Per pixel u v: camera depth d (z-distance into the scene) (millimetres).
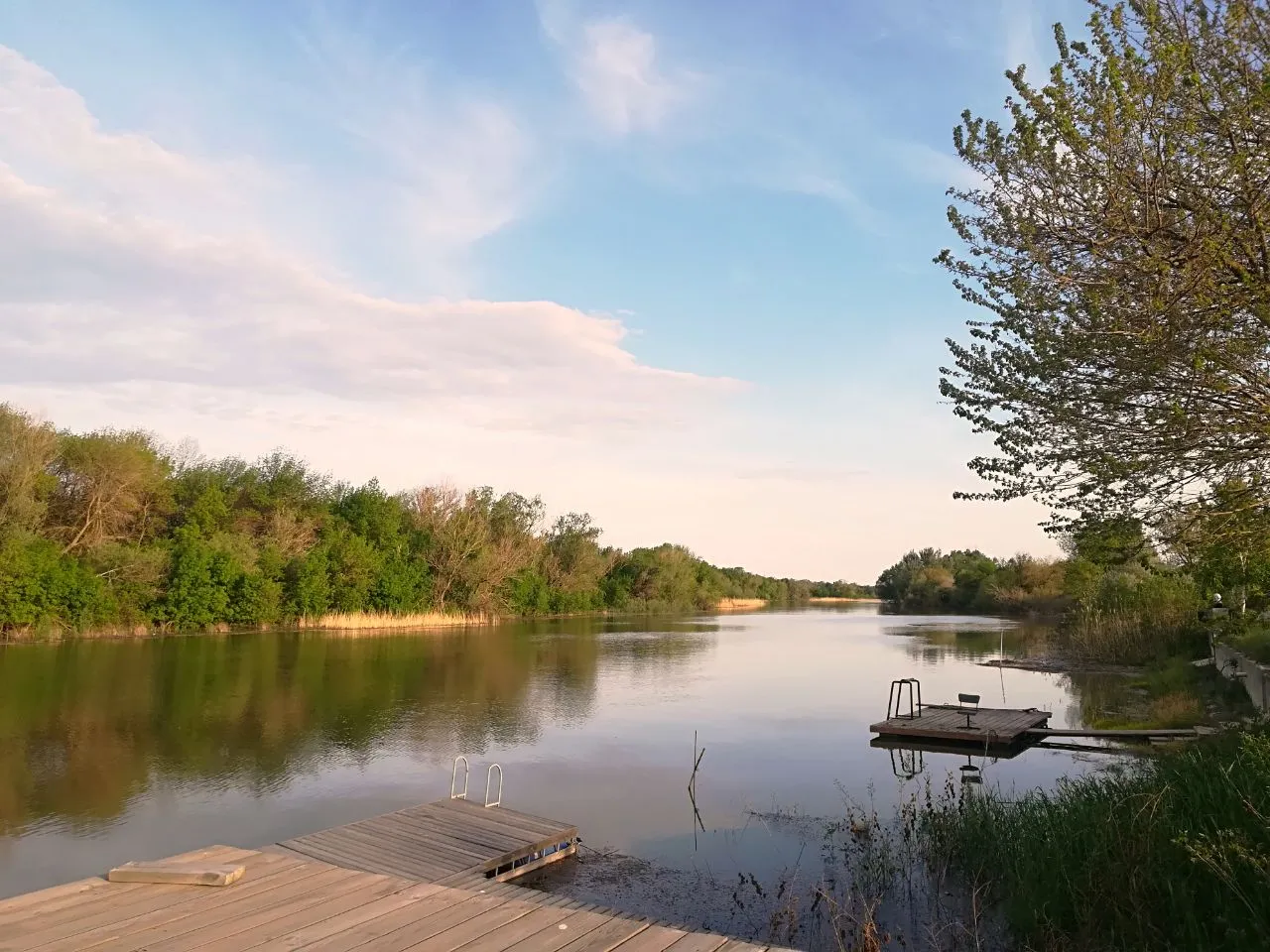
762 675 29469
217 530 45438
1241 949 5910
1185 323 6820
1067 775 14453
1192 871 6891
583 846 10688
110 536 40375
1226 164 6582
